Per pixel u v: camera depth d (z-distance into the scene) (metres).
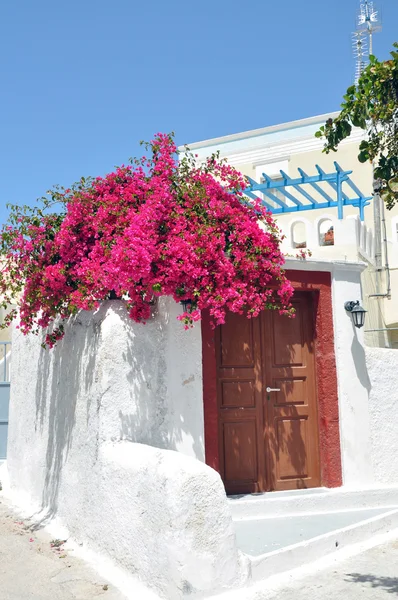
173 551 4.76
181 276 5.89
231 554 4.97
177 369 6.49
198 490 4.87
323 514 6.91
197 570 4.75
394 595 4.96
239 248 6.37
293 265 7.32
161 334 6.51
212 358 6.82
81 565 5.71
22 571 5.62
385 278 13.12
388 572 5.52
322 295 7.60
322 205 12.56
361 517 6.76
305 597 4.94
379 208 13.15
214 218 6.33
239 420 7.24
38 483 7.86
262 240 6.41
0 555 6.07
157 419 6.35
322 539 5.91
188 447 6.44
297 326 7.64
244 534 6.07
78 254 6.66
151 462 5.24
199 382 6.61
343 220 10.01
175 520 4.79
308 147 15.62
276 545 5.70
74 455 6.69
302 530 6.21
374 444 7.68
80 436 6.58
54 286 6.59
